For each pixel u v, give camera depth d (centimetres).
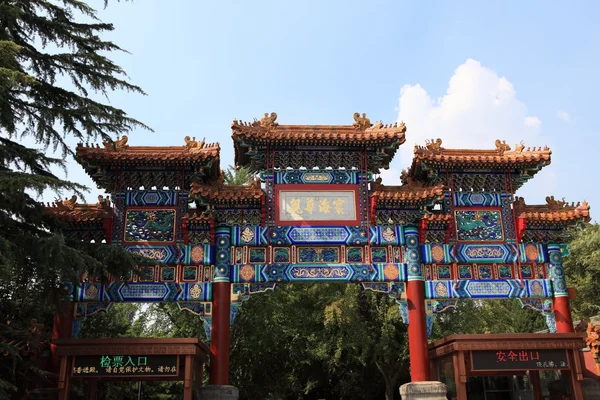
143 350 1712
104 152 2014
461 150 2189
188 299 1970
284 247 2055
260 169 2233
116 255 1712
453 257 2077
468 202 2156
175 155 2031
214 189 2034
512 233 2125
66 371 1691
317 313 3566
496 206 2162
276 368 3494
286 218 2070
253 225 2062
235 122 2070
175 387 3647
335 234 2058
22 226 1622
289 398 4116
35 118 1672
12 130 1573
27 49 1727
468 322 3444
